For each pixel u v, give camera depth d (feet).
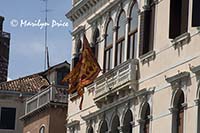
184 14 147.02
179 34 149.18
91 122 185.78
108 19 182.70
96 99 180.24
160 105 152.56
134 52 167.94
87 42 181.16
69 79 189.16
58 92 224.94
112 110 173.47
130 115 167.43
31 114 235.61
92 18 190.80
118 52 176.24
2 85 284.41
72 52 203.41
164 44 153.89
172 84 148.25
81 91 185.37
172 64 149.89
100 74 183.83
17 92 281.33
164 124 150.30
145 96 158.81
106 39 183.73
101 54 184.96
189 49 144.66
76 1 202.80
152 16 160.56
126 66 165.99
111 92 172.04
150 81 157.99
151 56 158.10
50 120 222.69
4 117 280.72
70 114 201.46
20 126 280.31
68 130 200.44
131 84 163.53
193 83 141.79
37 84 285.84
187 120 142.72
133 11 169.99
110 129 173.88
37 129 231.50
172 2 151.43
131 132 167.02
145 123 159.74
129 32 170.71
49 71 274.16
